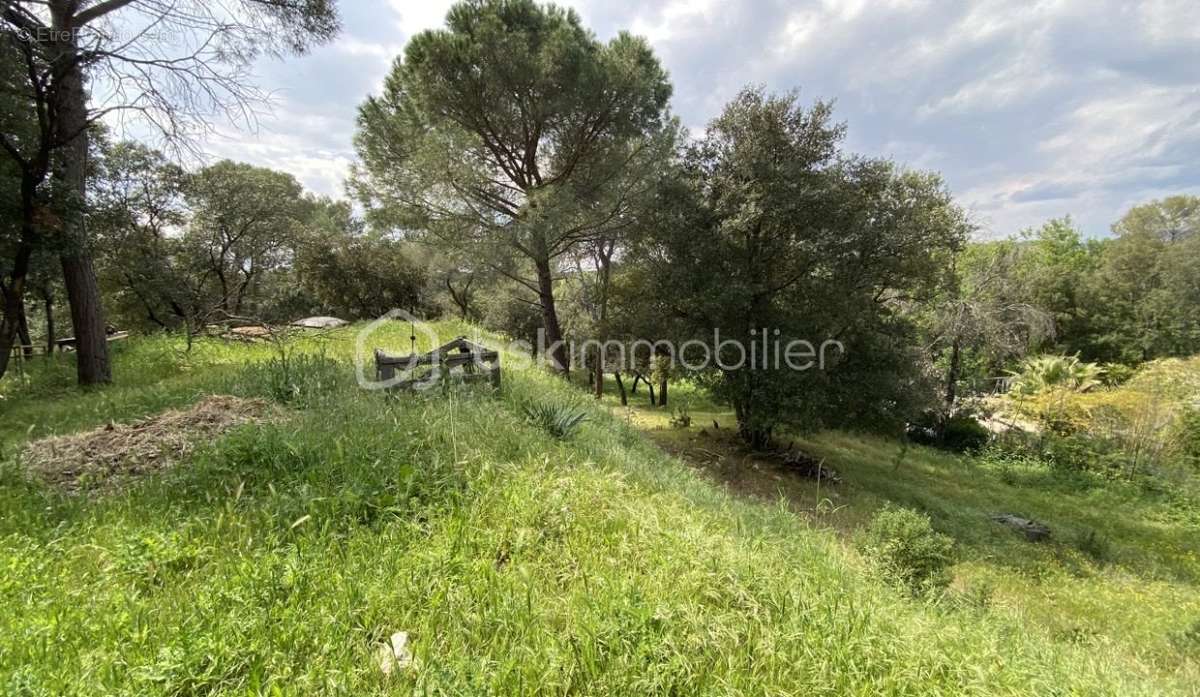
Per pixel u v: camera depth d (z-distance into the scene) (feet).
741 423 40.98
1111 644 16.67
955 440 51.37
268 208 66.13
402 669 6.12
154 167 53.67
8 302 22.17
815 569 10.37
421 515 9.76
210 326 36.60
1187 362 47.19
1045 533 29.71
